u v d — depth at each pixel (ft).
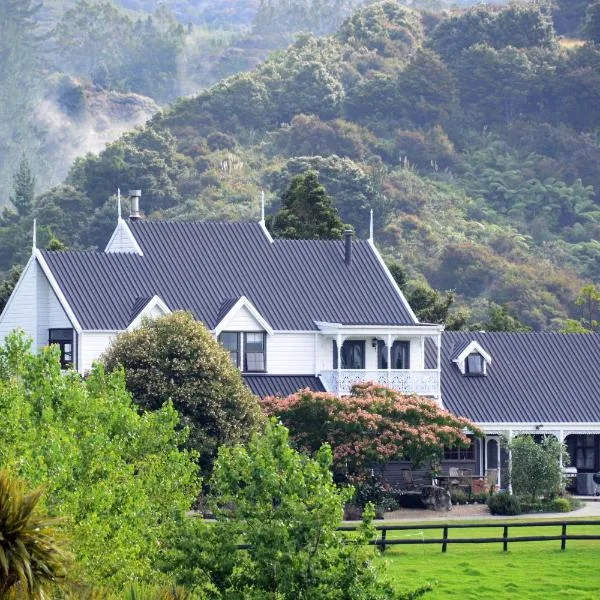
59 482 383.24
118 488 408.05
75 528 376.48
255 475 389.60
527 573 565.94
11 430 400.26
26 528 277.03
